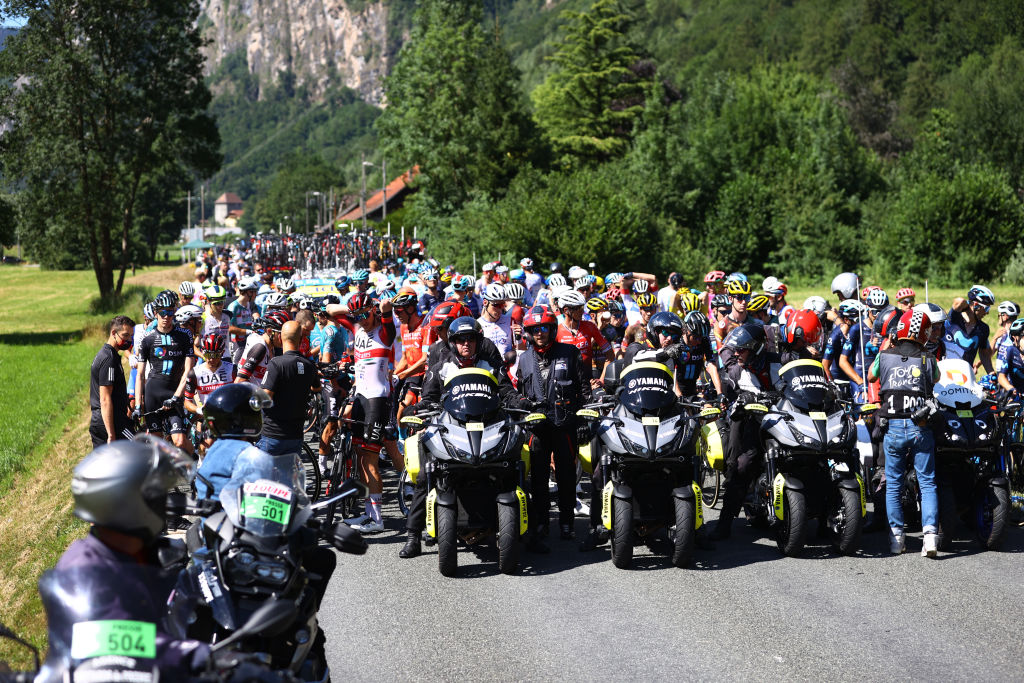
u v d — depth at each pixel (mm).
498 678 6121
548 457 9281
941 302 35938
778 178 66625
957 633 6723
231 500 4789
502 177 68250
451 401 8430
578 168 75562
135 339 11648
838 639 6656
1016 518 9547
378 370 9797
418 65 71062
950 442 8508
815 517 9055
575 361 9312
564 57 86812
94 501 3406
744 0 198250
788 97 78125
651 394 8523
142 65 56438
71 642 3189
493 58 69750
